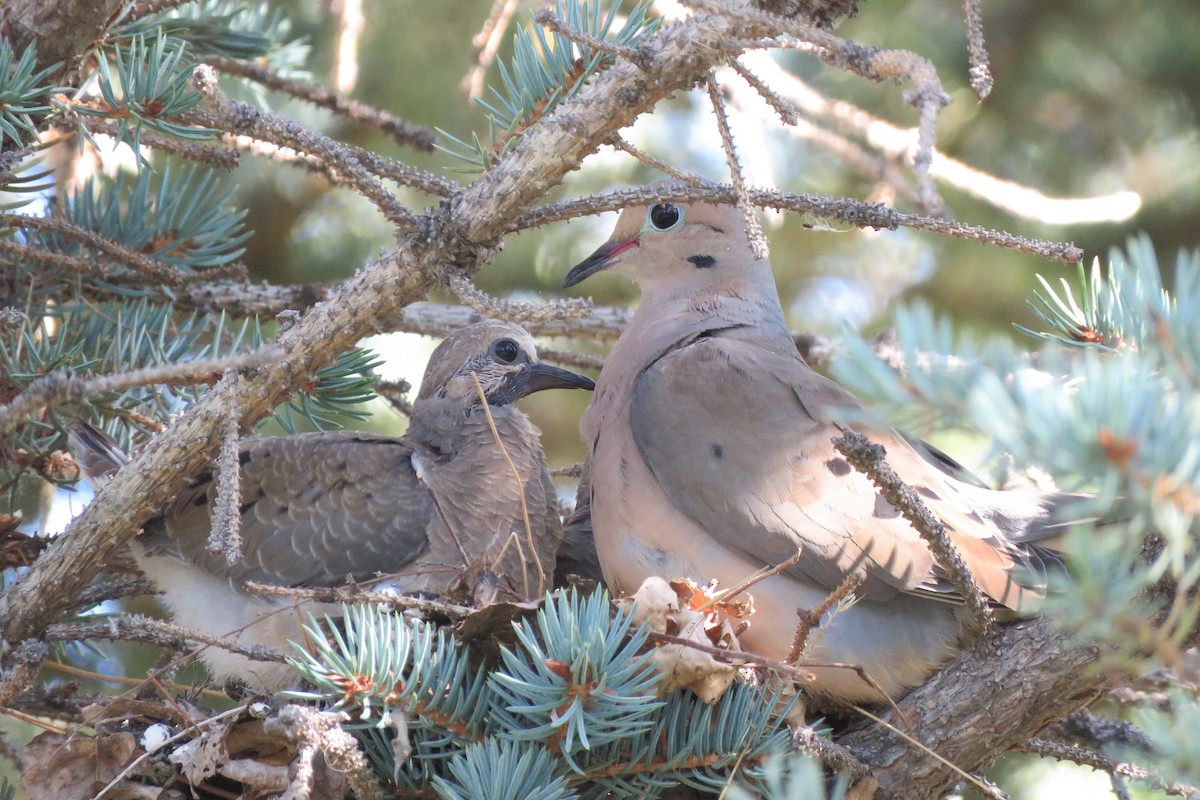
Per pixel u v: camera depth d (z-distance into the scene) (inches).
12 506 281.9
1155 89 464.4
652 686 218.4
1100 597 148.9
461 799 210.4
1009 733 230.1
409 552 282.2
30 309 283.0
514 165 215.5
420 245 218.7
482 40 291.0
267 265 458.3
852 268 499.5
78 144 323.3
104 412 279.7
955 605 253.4
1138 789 298.5
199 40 298.0
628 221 333.7
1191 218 461.4
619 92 210.2
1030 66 462.3
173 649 271.3
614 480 280.8
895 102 462.0
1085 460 133.3
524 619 212.4
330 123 435.5
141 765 240.1
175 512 277.9
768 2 208.1
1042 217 279.0
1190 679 154.9
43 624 238.8
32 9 252.2
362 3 424.8
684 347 291.7
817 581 259.6
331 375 287.3
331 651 211.3
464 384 317.7
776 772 156.6
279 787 230.2
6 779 260.7
